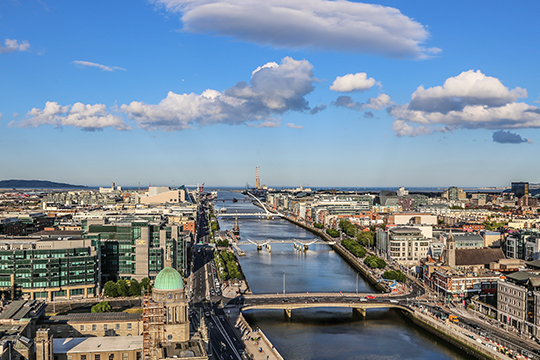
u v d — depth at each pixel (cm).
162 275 19750
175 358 17262
